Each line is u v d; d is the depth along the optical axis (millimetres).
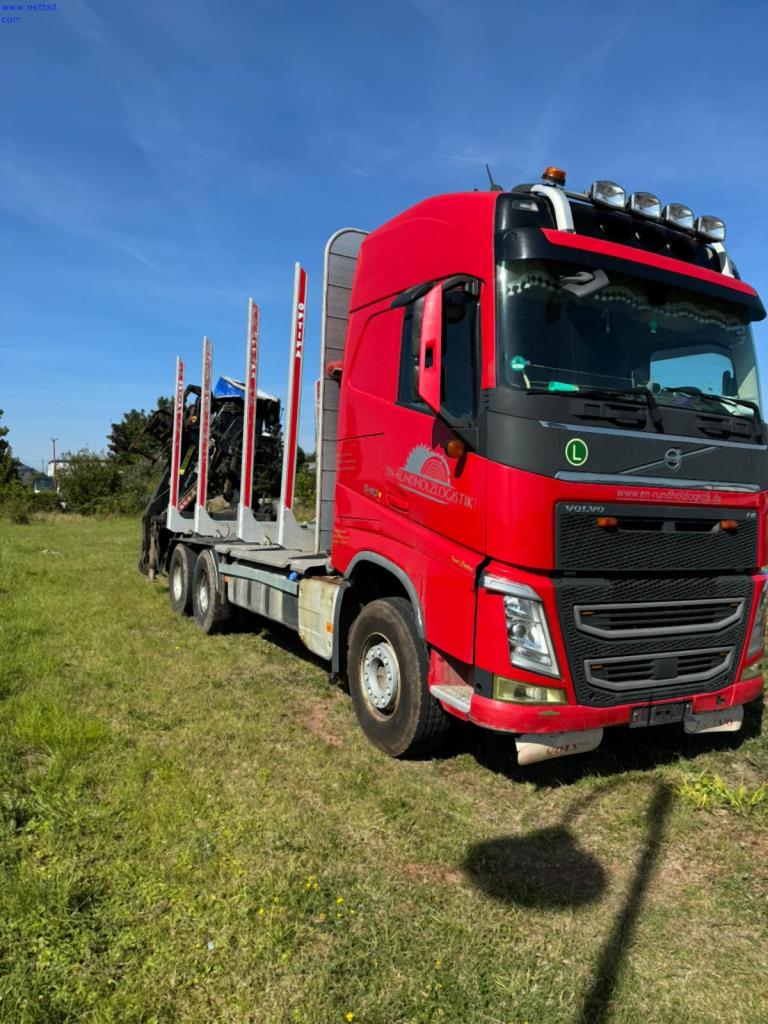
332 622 5797
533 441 3977
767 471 4805
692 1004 2783
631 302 4566
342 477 5766
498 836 4012
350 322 5801
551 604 4000
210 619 8531
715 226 5164
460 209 4652
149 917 3160
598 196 4680
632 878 3639
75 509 40750
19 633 8008
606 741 5359
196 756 4891
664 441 4297
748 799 4387
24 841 3709
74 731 5047
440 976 2869
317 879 3492
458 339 4453
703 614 4547
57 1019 2590
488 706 4066
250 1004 2684
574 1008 2736
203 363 9547
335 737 5391
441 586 4477
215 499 10445
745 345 5035
